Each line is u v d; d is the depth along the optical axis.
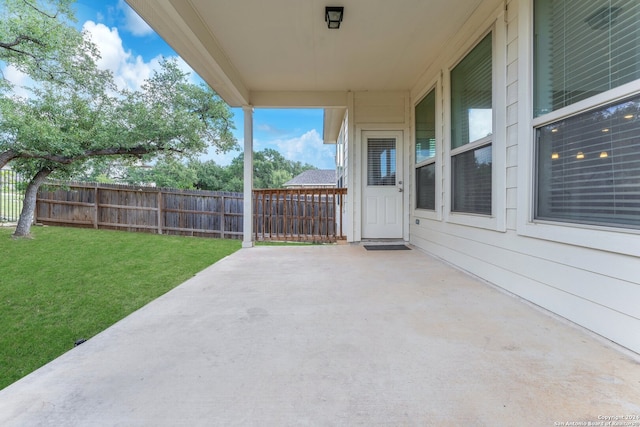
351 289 2.78
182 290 2.80
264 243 7.33
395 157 5.57
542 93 2.25
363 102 5.49
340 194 6.05
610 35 1.71
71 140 7.22
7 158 6.66
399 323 1.99
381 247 5.11
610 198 1.72
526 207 2.37
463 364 1.49
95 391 1.29
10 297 3.86
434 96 4.32
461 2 3.01
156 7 2.65
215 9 3.12
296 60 4.28
